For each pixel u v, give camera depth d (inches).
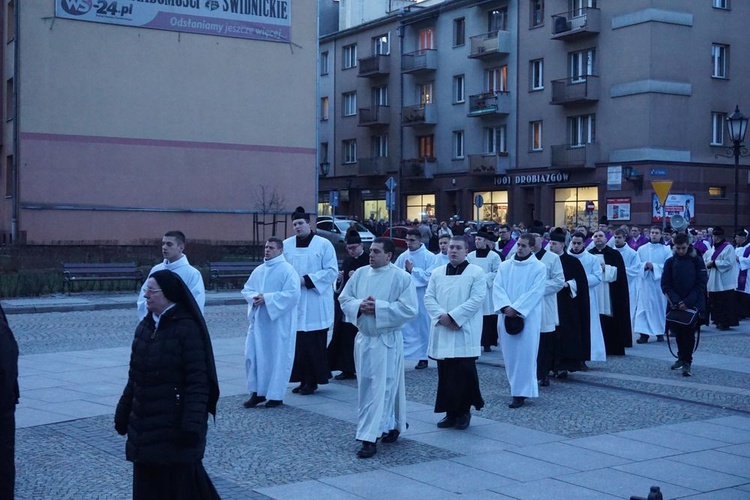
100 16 1398.9
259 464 305.9
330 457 316.8
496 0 1873.8
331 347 491.2
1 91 1507.1
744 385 480.4
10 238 1401.3
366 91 2252.7
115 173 1419.8
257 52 1533.0
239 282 1093.1
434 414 394.6
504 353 418.9
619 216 1611.7
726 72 1637.6
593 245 618.5
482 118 1932.8
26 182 1354.6
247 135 1529.3
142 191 1443.2
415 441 342.3
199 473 210.7
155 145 1450.5
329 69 2378.2
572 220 1736.0
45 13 1359.5
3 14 1492.4
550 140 1770.4
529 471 300.0
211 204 1501.0
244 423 373.1
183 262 376.2
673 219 903.1
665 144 1571.1
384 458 315.9
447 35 2025.1
